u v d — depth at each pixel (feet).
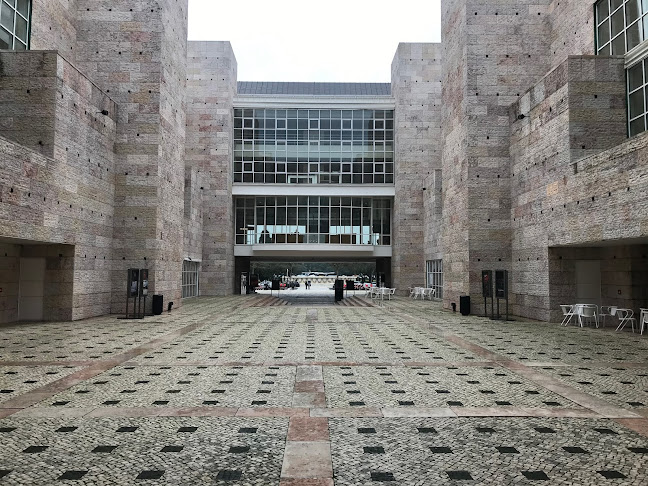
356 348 41.06
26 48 61.46
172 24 80.18
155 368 32.35
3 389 26.58
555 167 59.11
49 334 49.01
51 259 61.21
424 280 127.44
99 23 74.38
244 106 135.33
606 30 61.21
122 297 71.97
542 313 63.00
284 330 53.88
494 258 72.59
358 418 21.65
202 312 76.79
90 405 23.50
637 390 26.66
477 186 73.15
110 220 71.51
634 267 56.08
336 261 183.83
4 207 46.60
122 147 73.31
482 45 74.13
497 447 18.20
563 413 22.39
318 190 134.72
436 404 23.89
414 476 15.65
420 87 131.03
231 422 21.01
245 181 135.54
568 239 56.08
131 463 16.61
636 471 16.05
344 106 136.77
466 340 45.80
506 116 73.61
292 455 17.35
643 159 43.06
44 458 17.03
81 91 62.39
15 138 55.83
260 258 168.45
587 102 56.13
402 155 129.90
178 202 84.02
